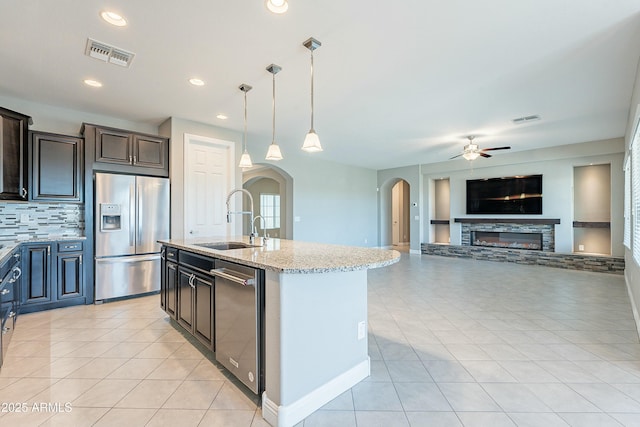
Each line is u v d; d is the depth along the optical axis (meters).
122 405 1.76
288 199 7.37
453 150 6.51
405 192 10.91
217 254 2.10
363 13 2.11
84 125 3.65
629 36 2.37
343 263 1.68
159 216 4.09
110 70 2.92
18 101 3.61
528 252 6.51
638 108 2.85
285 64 2.83
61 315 3.25
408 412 1.71
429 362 2.27
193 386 1.96
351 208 8.55
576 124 4.63
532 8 2.06
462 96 3.57
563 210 6.21
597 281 4.95
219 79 3.13
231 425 1.61
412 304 3.72
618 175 5.56
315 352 1.77
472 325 3.02
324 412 1.71
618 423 1.60
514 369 2.17
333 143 5.89
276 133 5.17
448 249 7.74
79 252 3.56
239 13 2.11
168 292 2.97
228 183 4.88
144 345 2.55
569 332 2.83
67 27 2.25
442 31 2.32
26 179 3.30
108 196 3.70
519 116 4.25
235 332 1.94
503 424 1.60
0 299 2.16
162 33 2.34
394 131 5.05
